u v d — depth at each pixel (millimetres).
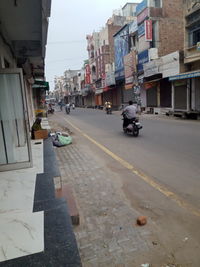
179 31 22516
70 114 30250
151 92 23922
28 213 2781
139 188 4449
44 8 4312
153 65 21281
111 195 4188
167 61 19406
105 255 2615
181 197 3984
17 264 1956
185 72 17781
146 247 2725
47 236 2309
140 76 24578
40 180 3891
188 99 17703
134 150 7574
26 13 4527
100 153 7414
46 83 19453
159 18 21859
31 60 11492
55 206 2926
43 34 5559
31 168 4578
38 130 7938
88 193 4316
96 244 2814
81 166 6035
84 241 2881
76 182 4891
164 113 21016
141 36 24016
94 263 2496
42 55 8516
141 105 26234
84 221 3352
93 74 46969
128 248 2719
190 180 4707
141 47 24250
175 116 18609
